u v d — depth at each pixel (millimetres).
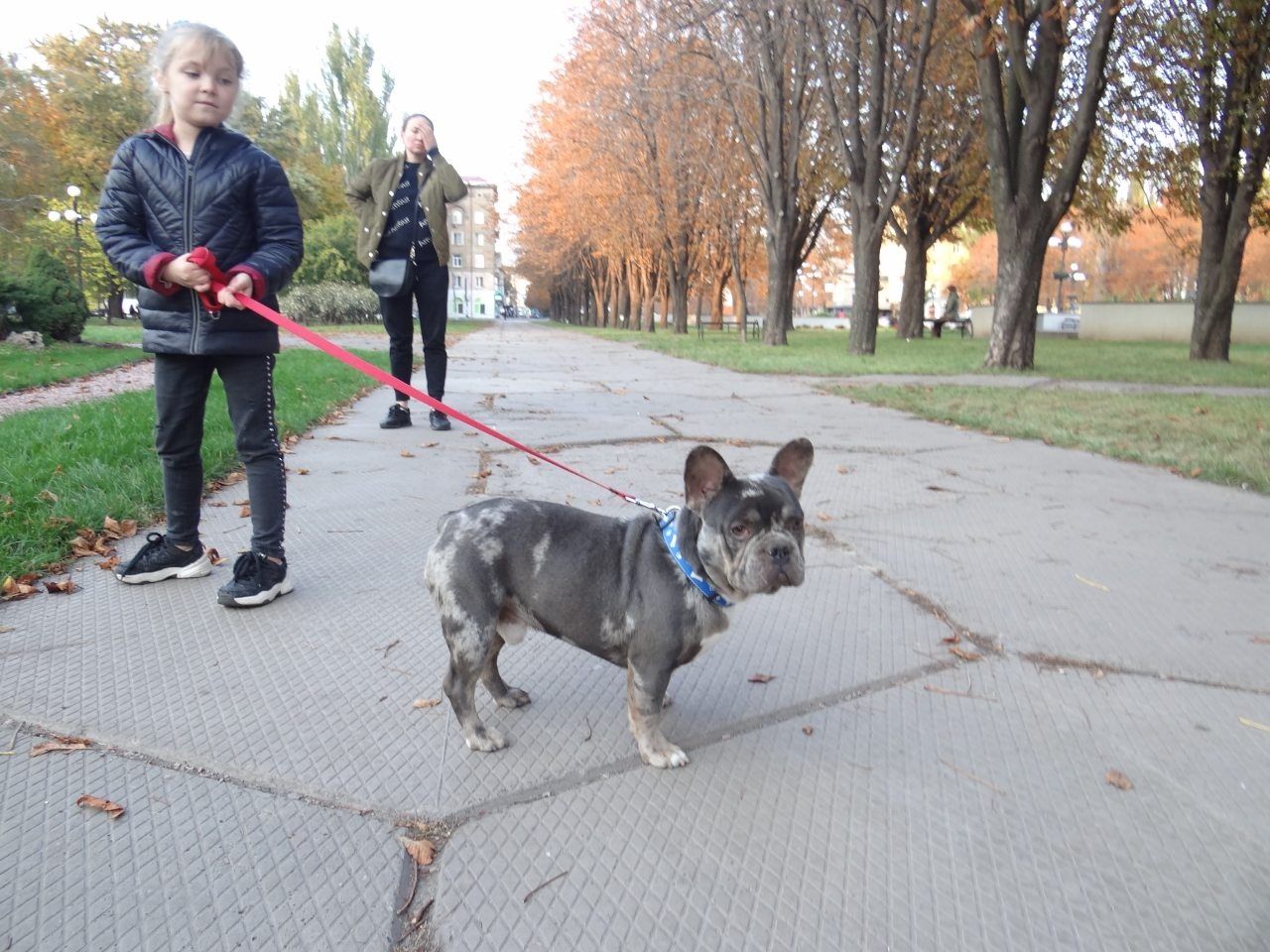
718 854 2510
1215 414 10250
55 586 4273
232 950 2102
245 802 2682
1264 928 2252
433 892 2322
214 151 3924
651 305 45719
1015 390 12828
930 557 5164
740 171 27953
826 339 33875
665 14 20234
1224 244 19312
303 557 4898
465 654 2982
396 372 8758
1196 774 2955
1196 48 17641
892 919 2266
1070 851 2553
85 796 2660
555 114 36188
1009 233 16281
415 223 8211
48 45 41188
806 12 19172
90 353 18359
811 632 4090
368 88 66312
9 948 2078
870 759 3039
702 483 2920
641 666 2934
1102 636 4074
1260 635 4086
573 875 2404
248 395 4113
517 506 3137
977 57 15047
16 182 27969
